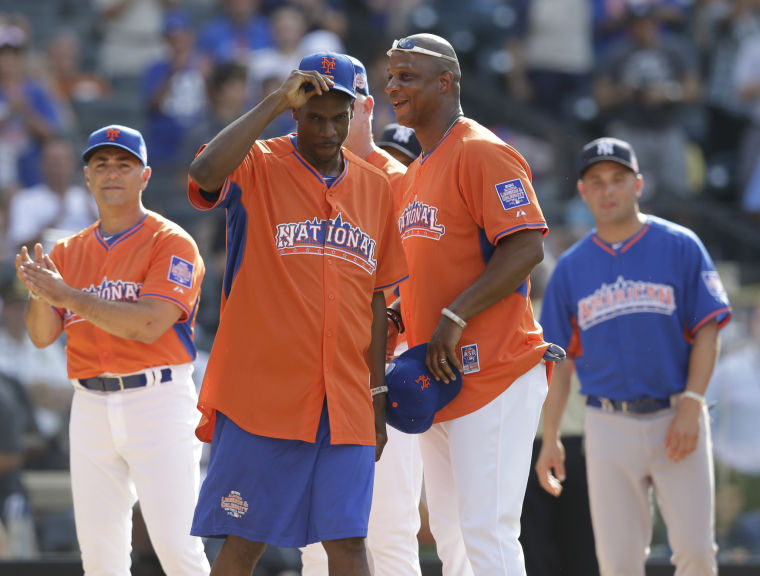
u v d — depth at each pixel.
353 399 14.20
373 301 15.05
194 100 41.19
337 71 13.98
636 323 19.47
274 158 14.34
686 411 19.09
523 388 15.22
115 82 46.66
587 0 46.16
